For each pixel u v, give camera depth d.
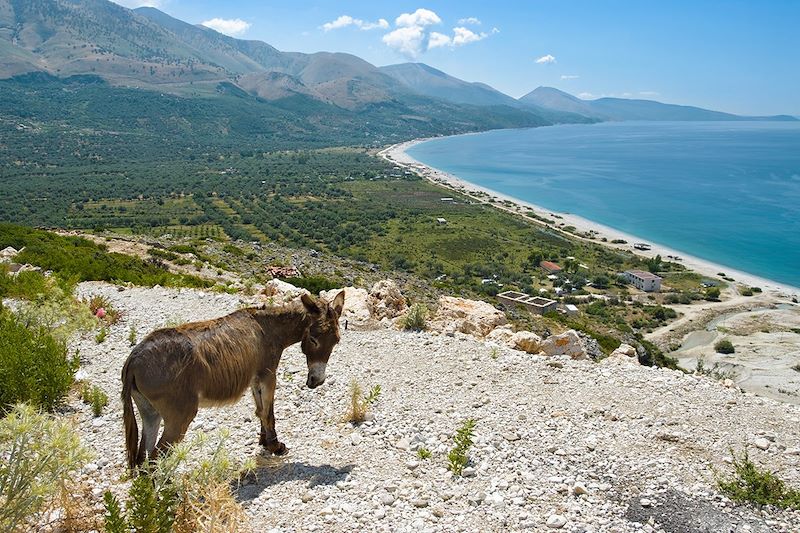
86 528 6.04
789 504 7.16
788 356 63.88
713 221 150.25
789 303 87.44
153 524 5.30
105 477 7.27
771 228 140.00
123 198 199.12
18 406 5.50
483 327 16.66
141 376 6.29
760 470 8.07
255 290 20.61
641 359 29.23
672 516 6.88
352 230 149.75
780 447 8.91
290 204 191.75
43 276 19.70
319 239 140.75
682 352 68.69
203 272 35.00
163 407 6.43
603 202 184.62
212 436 8.51
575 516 6.74
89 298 17.33
